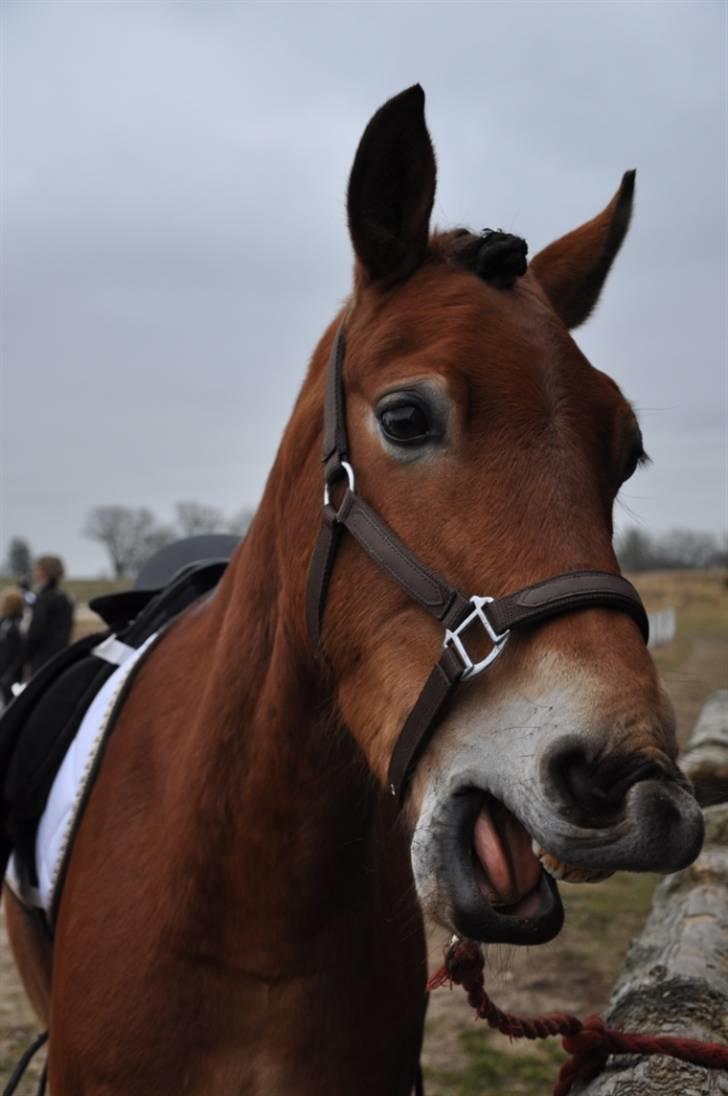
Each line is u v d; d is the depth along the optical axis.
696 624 22.31
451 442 1.48
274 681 1.76
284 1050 1.79
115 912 1.88
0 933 5.29
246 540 1.99
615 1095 1.92
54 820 2.21
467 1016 4.12
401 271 1.64
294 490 1.78
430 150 1.61
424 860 1.42
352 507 1.58
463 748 1.43
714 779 3.44
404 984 1.93
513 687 1.40
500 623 1.40
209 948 1.76
